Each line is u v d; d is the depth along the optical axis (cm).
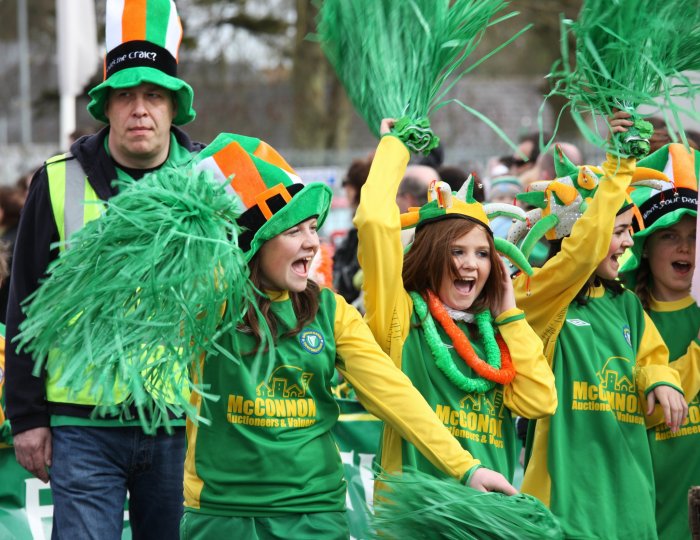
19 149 3234
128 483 771
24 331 643
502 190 1343
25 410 745
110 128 782
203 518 685
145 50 769
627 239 804
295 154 2780
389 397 677
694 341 862
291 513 679
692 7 756
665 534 852
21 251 762
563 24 748
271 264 678
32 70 5866
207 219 625
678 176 861
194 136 4822
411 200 1171
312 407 693
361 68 750
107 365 602
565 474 784
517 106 5972
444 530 635
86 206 759
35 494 928
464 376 723
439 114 4962
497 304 745
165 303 611
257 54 4569
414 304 737
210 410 682
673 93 757
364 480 988
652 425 835
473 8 766
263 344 636
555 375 797
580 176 796
